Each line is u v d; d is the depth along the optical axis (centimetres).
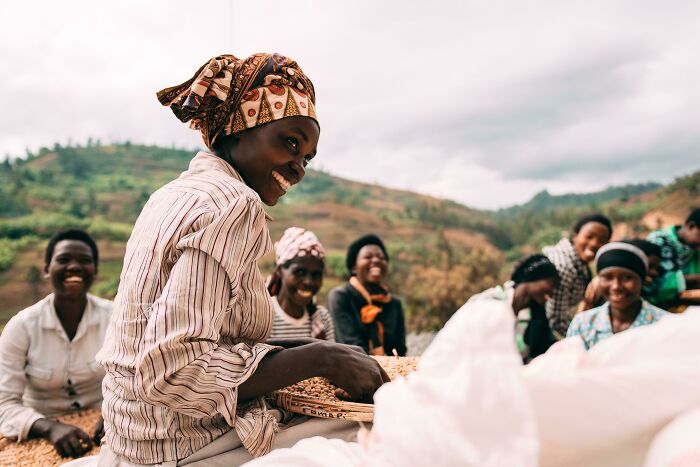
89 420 352
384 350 474
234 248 161
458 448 81
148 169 10212
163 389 154
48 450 301
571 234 538
